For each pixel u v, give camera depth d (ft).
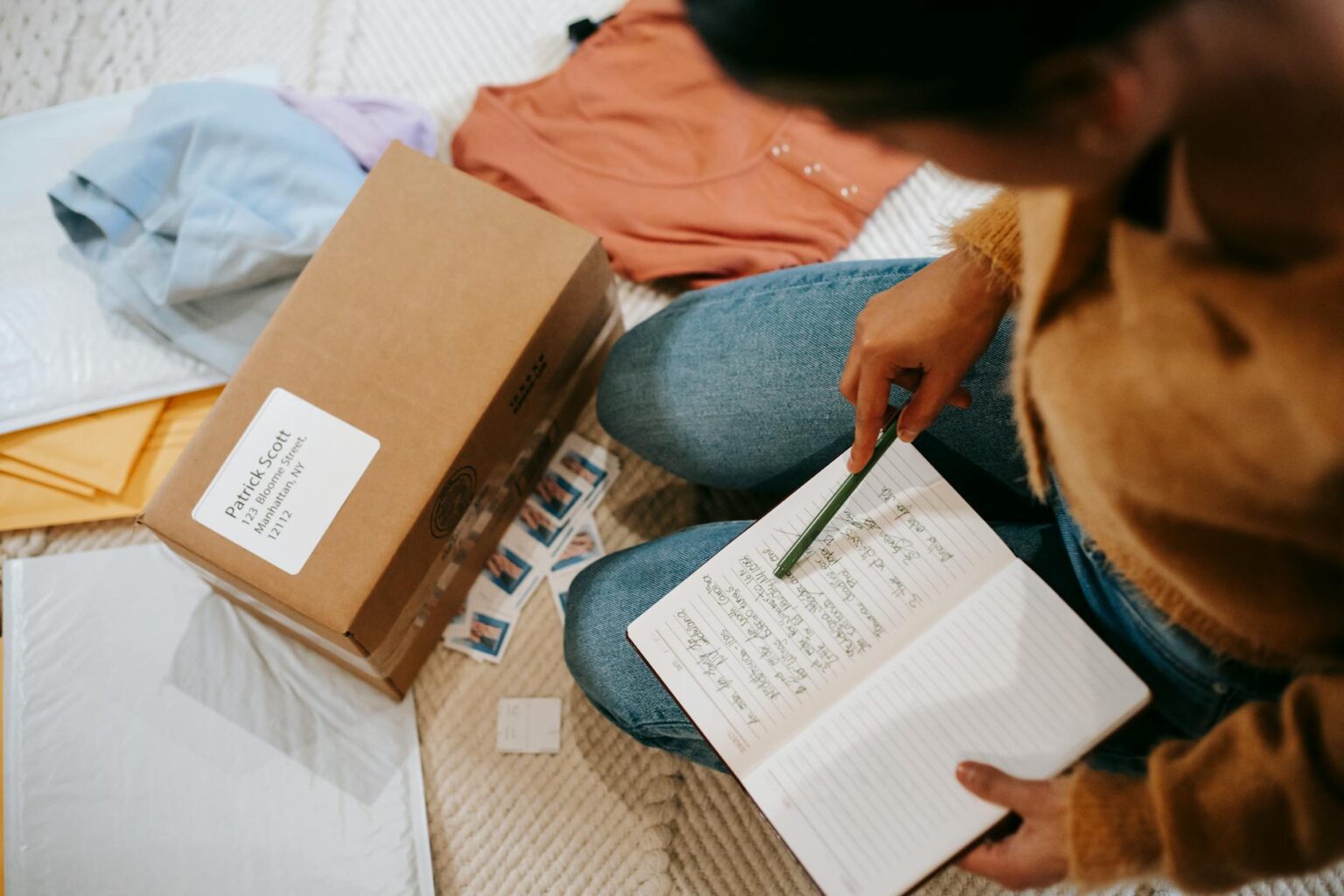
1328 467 1.19
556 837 3.42
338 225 2.93
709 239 3.78
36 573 3.62
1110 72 0.92
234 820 3.39
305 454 2.76
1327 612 1.48
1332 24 0.95
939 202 3.91
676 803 3.41
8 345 3.76
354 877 3.35
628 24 3.88
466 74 4.22
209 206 3.51
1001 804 1.94
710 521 3.65
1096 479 1.57
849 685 2.17
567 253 2.92
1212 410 1.27
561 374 3.27
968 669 2.11
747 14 0.87
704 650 2.25
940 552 2.23
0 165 3.98
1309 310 1.09
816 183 3.79
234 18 4.25
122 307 3.71
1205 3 0.91
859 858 2.02
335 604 2.69
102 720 3.48
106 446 3.69
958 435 2.59
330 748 3.47
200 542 2.72
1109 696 2.01
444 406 2.80
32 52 4.20
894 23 0.83
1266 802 1.60
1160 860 1.73
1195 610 1.73
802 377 2.76
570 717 3.51
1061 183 1.10
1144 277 1.26
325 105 3.89
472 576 3.51
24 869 3.32
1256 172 1.08
